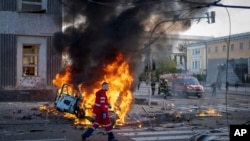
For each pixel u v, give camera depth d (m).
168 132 10.16
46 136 9.27
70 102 12.75
